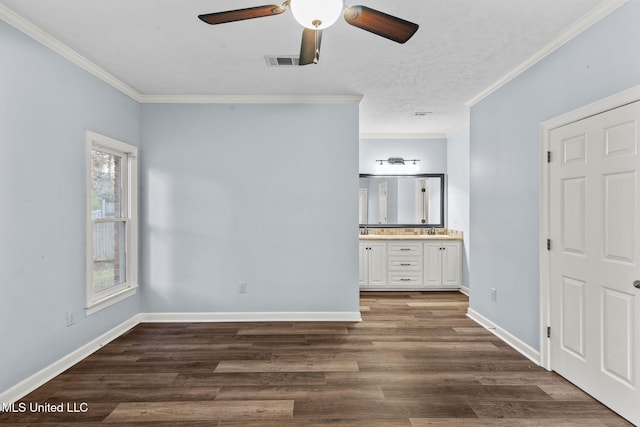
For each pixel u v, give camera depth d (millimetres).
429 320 3926
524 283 2984
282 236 3881
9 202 2225
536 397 2295
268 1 2107
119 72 3195
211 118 3857
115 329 3359
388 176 5770
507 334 3252
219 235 3865
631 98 1941
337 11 1551
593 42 2229
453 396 2311
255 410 2148
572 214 2426
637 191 1934
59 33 2486
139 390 2379
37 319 2436
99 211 3260
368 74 3232
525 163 2955
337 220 3881
